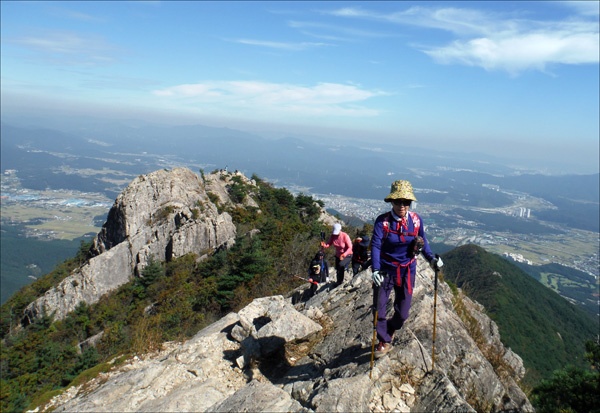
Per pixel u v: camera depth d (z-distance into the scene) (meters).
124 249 36.25
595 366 9.63
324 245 9.99
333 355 6.50
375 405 4.99
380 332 5.55
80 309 30.66
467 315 9.67
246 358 7.15
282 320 7.29
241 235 33.56
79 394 7.95
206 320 18.98
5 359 24.38
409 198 5.02
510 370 8.53
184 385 6.82
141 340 9.96
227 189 51.50
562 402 9.14
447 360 5.91
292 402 4.96
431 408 4.94
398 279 5.35
